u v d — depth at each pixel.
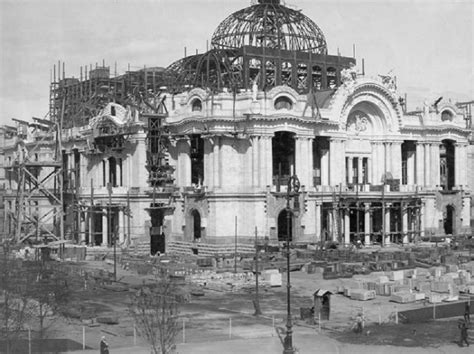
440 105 150.00
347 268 101.25
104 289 84.50
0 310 59.03
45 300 62.88
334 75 154.00
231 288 86.19
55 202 134.88
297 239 125.44
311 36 147.50
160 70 150.75
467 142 151.75
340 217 131.62
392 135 143.38
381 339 58.44
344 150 136.88
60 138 133.12
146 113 129.38
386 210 136.38
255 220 123.50
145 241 130.88
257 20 143.25
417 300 78.50
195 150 131.38
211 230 124.56
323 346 55.75
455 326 64.00
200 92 128.50
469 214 154.25
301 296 82.62
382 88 141.12
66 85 162.88
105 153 142.00
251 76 145.00
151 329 52.03
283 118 125.19
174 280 90.44
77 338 58.25
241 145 126.19
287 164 131.88
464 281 87.69
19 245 98.81
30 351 53.34
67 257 115.94
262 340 57.75
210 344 56.00
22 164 129.38
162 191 131.12
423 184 146.75
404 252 118.44
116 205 131.00
